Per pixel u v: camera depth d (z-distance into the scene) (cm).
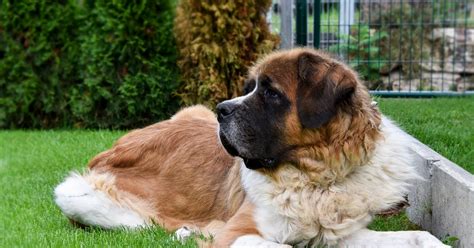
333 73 524
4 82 1335
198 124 696
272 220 547
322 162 535
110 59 1268
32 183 880
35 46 1315
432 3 1434
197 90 1244
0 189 859
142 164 689
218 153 651
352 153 527
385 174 550
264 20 1245
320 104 520
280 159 540
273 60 549
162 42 1262
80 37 1306
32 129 1350
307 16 1242
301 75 531
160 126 711
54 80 1320
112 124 1300
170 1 1275
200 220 642
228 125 544
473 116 1020
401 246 522
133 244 591
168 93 1273
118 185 675
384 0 1442
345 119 525
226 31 1216
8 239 648
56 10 1306
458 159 732
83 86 1309
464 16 1488
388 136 563
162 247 576
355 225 541
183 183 658
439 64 1428
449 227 575
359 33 1309
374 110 541
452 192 568
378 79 1342
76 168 924
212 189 640
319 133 528
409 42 1425
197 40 1219
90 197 659
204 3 1212
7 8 1309
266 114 539
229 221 568
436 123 953
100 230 663
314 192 541
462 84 1409
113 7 1259
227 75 1230
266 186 550
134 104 1269
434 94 1229
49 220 705
